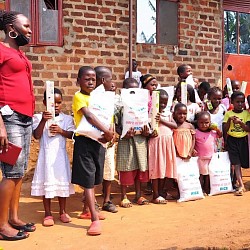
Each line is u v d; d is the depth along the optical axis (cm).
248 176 721
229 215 498
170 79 888
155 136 556
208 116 604
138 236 425
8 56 420
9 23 432
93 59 812
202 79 922
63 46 787
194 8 908
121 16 834
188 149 585
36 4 770
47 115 472
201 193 586
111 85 526
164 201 566
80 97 471
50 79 779
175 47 888
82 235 438
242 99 623
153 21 873
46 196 473
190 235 415
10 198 434
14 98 425
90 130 454
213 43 933
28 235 436
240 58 1023
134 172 557
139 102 532
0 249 395
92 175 463
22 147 433
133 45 847
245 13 1038
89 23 805
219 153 615
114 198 596
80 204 563
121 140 550
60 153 488
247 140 630
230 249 376
